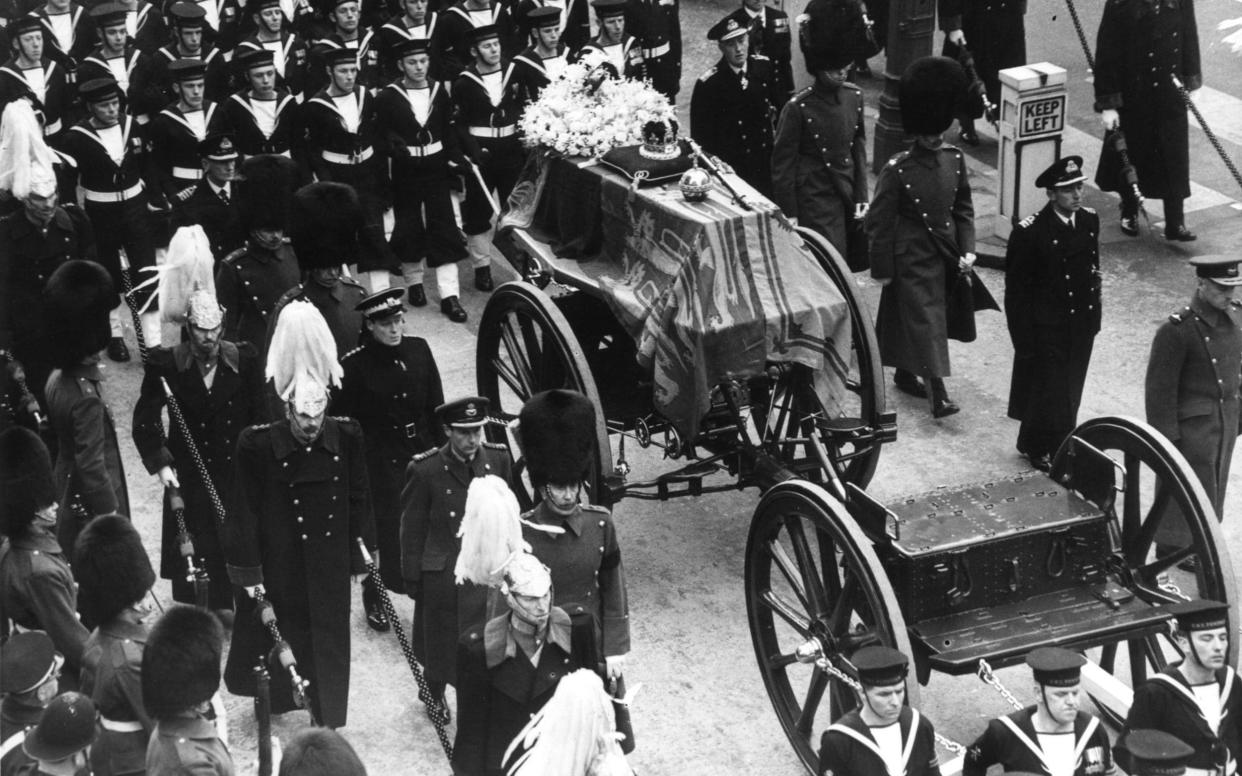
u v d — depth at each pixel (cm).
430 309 1283
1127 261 1305
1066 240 1016
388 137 1239
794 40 1521
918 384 1148
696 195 899
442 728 718
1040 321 1027
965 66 1425
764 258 878
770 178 1255
